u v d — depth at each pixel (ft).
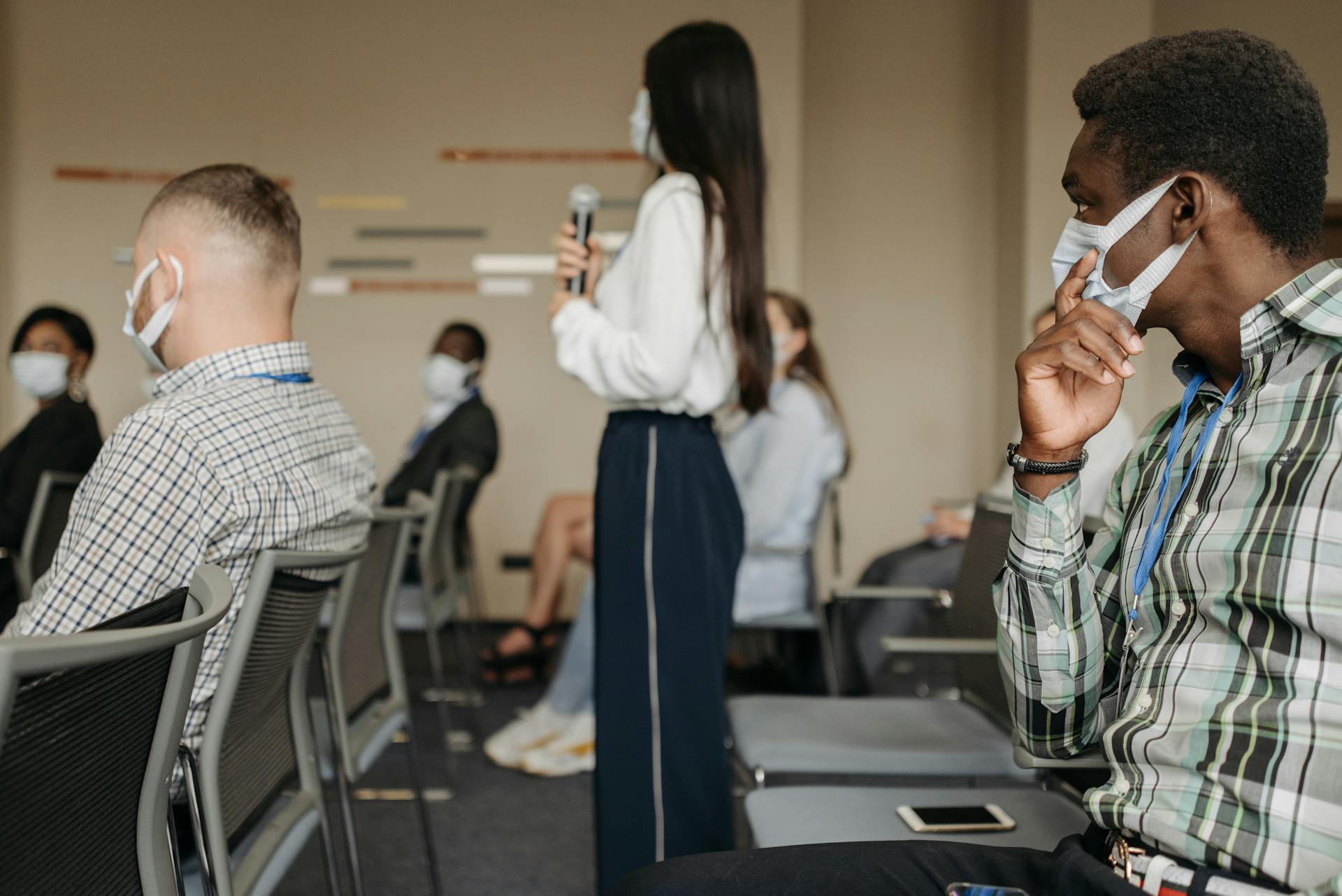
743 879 3.20
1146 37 5.37
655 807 5.55
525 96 17.58
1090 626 3.29
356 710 6.04
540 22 17.54
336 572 4.60
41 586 3.90
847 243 18.17
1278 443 2.72
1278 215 2.76
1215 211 2.78
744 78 5.75
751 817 4.83
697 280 5.55
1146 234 2.87
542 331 17.78
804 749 5.76
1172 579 2.94
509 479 17.89
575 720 10.28
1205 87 2.77
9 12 17.53
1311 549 2.58
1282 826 2.58
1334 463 2.59
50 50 17.62
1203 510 2.88
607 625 5.64
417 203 17.71
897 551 12.39
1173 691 2.86
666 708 5.56
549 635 13.61
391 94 17.67
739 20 16.97
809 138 18.12
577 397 17.80
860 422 18.22
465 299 17.76
